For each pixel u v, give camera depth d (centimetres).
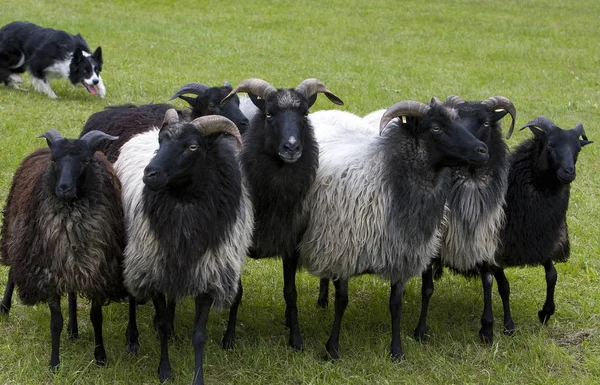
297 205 695
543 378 691
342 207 698
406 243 691
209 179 619
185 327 771
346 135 761
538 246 762
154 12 2706
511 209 756
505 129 1559
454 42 2545
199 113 854
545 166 738
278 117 667
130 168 691
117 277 654
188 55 2061
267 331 781
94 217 623
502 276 791
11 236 666
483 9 3219
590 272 932
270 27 2609
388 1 3266
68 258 619
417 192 679
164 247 618
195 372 640
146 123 811
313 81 721
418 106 665
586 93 1925
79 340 725
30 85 1650
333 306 855
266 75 1897
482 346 762
